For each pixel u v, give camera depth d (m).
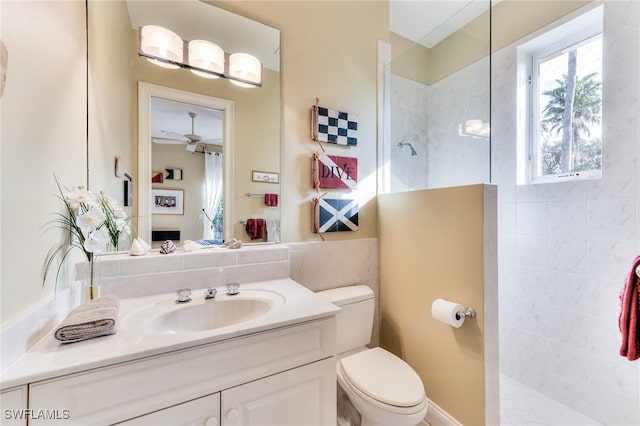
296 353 0.95
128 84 1.23
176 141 1.32
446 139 1.75
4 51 0.63
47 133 0.83
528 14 1.75
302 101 1.62
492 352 1.25
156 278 1.18
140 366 0.72
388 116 1.92
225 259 1.32
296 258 1.59
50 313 0.82
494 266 1.26
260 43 1.50
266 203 1.52
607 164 1.42
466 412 1.31
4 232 0.63
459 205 1.34
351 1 1.80
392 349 1.78
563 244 1.59
